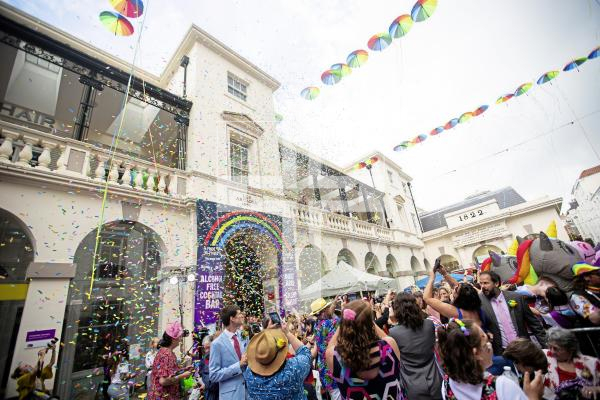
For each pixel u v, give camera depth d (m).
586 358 2.03
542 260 4.24
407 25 4.79
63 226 5.25
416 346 2.27
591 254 4.17
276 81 11.66
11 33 5.75
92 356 6.75
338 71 5.79
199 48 9.52
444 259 21.19
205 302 6.45
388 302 3.96
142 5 4.59
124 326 7.24
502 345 2.73
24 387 3.94
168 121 9.77
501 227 18.81
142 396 5.04
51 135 5.52
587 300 2.72
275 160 10.39
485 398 1.76
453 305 2.99
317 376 3.90
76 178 5.48
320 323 3.66
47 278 4.82
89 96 6.66
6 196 4.79
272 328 2.42
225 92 9.70
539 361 1.89
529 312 2.82
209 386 3.16
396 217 17.47
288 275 8.64
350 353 1.85
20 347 4.32
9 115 8.27
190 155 7.95
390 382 1.85
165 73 10.34
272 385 1.98
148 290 7.07
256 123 9.93
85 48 8.51
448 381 1.95
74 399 6.13
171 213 6.88
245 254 8.66
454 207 23.61
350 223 12.84
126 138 9.91
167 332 3.29
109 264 7.82
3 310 6.27
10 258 6.79
